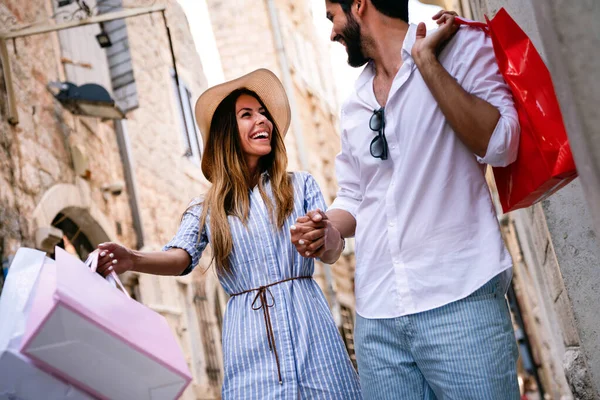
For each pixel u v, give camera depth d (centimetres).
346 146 251
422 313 217
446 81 210
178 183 1105
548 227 285
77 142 803
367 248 231
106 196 861
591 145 120
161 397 183
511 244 1359
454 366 212
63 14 739
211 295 1133
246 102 292
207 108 292
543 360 1370
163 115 1099
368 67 245
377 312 227
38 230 673
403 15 237
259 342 260
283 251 269
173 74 1166
